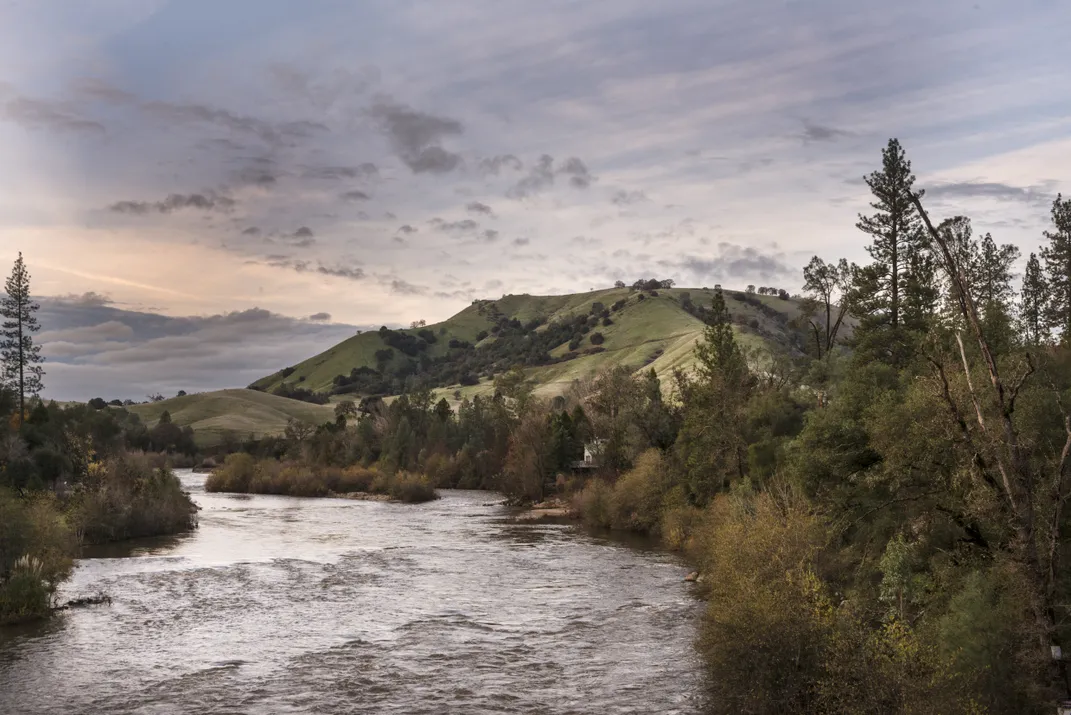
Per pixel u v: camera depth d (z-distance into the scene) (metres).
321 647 33.72
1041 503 26.27
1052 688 22.73
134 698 27.11
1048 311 77.06
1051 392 31.28
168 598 43.53
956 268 26.91
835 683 22.39
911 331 59.94
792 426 68.75
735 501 48.97
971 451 26.97
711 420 71.62
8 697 27.16
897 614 28.70
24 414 107.12
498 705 26.61
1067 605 23.70
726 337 83.69
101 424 135.88
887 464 33.41
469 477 149.50
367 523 85.50
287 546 65.88
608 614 39.78
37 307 114.00
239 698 27.17
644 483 76.94
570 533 76.12
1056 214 75.88
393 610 40.88
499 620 38.66
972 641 23.83
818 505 38.88
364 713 25.81
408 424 168.38
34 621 38.03
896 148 64.94
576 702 26.89
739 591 27.70
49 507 51.41
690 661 31.45
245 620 38.53
